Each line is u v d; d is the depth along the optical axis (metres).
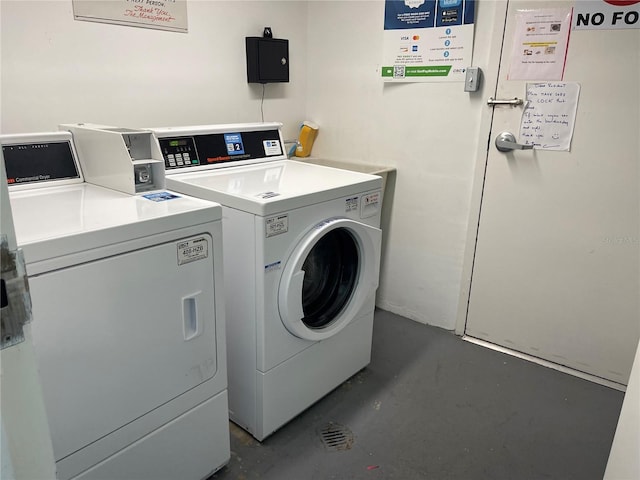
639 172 1.82
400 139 2.43
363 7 2.39
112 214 1.16
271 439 1.71
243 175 1.82
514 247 2.18
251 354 1.59
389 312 2.72
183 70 2.13
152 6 1.95
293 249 1.54
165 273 1.18
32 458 0.54
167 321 1.22
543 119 1.96
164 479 1.34
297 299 1.56
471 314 2.40
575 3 1.79
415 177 2.42
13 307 0.49
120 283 1.09
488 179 2.16
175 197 1.36
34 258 0.93
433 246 2.45
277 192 1.54
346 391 1.99
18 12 1.60
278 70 2.46
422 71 2.25
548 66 1.90
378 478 1.54
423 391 1.99
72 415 1.07
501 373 2.13
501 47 1.99
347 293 1.87
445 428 1.78
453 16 2.09
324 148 2.77
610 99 1.81
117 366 1.13
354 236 1.77
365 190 1.78
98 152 1.45
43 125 1.75
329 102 2.67
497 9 1.96
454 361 2.22
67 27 1.73
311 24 2.63
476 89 2.09
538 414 1.86
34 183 1.42
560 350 2.17
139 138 1.45
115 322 1.10
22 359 0.51
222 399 1.45
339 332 1.87
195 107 2.22
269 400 1.64
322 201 1.59
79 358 1.05
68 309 1.01
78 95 1.82
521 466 1.60
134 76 1.96
